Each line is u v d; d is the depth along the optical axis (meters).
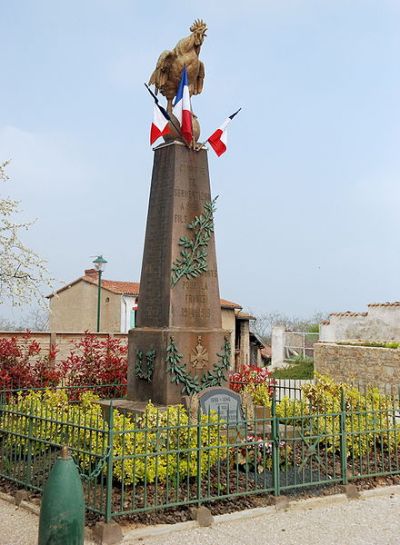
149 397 8.99
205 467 6.65
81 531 4.92
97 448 5.94
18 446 7.27
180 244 9.27
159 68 9.95
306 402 8.77
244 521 6.09
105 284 30.94
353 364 22.20
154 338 9.02
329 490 6.95
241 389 11.46
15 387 11.28
